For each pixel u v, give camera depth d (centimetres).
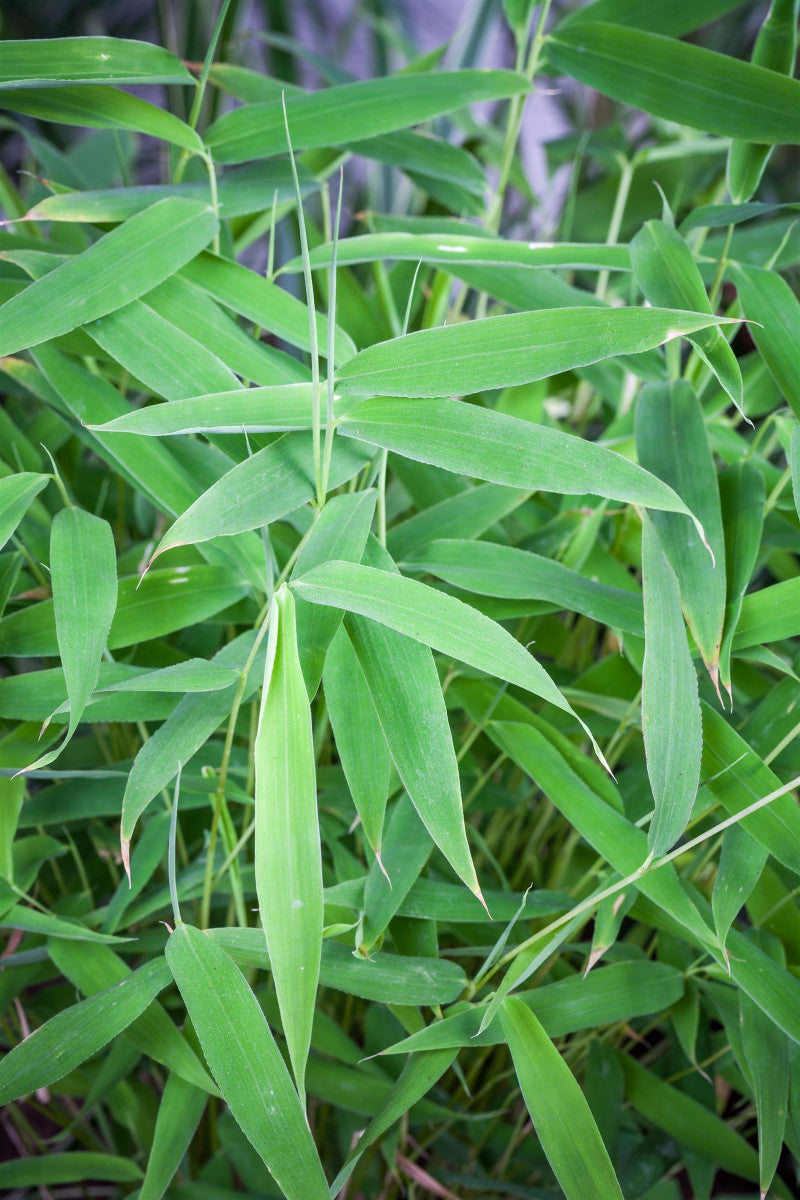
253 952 44
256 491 41
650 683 41
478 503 52
